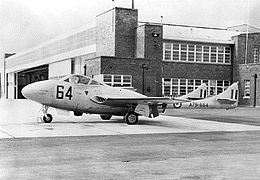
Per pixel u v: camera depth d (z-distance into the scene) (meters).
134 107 18.69
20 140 12.03
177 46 42.03
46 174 7.27
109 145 11.28
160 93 40.09
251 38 44.66
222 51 44.47
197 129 16.78
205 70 43.44
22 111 28.02
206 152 10.27
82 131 14.99
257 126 18.75
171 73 41.66
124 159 9.02
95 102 18.64
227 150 10.67
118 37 40.16
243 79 43.28
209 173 7.60
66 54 55.69
